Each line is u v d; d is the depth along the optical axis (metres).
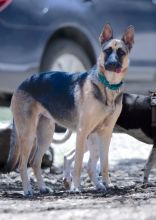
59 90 11.08
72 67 16.23
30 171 12.74
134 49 16.72
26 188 10.84
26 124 11.12
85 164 13.02
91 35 16.17
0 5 15.00
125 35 10.91
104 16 16.31
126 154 14.18
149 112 11.99
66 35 16.12
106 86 10.66
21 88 11.25
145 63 16.92
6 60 15.15
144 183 11.52
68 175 11.70
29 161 11.68
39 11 15.41
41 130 11.53
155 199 9.62
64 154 12.85
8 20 15.05
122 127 12.25
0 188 11.54
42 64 15.70
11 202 9.75
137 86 17.11
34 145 11.53
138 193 10.45
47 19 15.47
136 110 12.08
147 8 16.97
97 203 9.35
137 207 8.91
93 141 11.29
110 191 10.84
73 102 10.92
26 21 15.22
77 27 15.98
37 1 15.43
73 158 11.72
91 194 10.52
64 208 9.03
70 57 16.19
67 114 11.02
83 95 10.77
